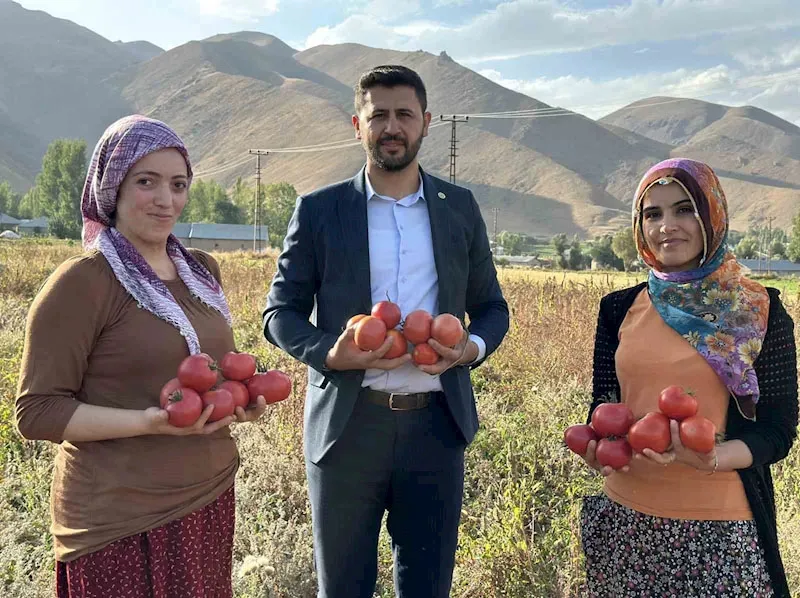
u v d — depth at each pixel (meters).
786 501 4.69
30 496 4.92
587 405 6.59
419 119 3.02
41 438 2.44
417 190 3.17
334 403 2.98
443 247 3.09
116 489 2.51
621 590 2.88
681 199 2.77
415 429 3.02
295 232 3.11
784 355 2.71
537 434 5.80
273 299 3.12
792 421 2.70
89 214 2.71
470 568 4.00
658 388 2.83
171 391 2.48
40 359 2.43
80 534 2.49
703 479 2.72
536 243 195.75
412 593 3.19
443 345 2.75
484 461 5.47
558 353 8.20
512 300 11.56
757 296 2.75
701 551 2.69
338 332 3.02
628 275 25.98
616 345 3.13
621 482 2.92
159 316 2.60
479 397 7.32
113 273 2.56
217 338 2.83
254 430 6.01
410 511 3.13
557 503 4.87
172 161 2.64
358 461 3.02
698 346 2.74
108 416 2.43
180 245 2.93
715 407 2.74
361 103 3.03
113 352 2.54
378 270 3.04
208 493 2.71
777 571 2.67
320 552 3.14
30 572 4.05
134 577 2.54
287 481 5.23
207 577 2.74
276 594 3.83
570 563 3.91
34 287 15.88
